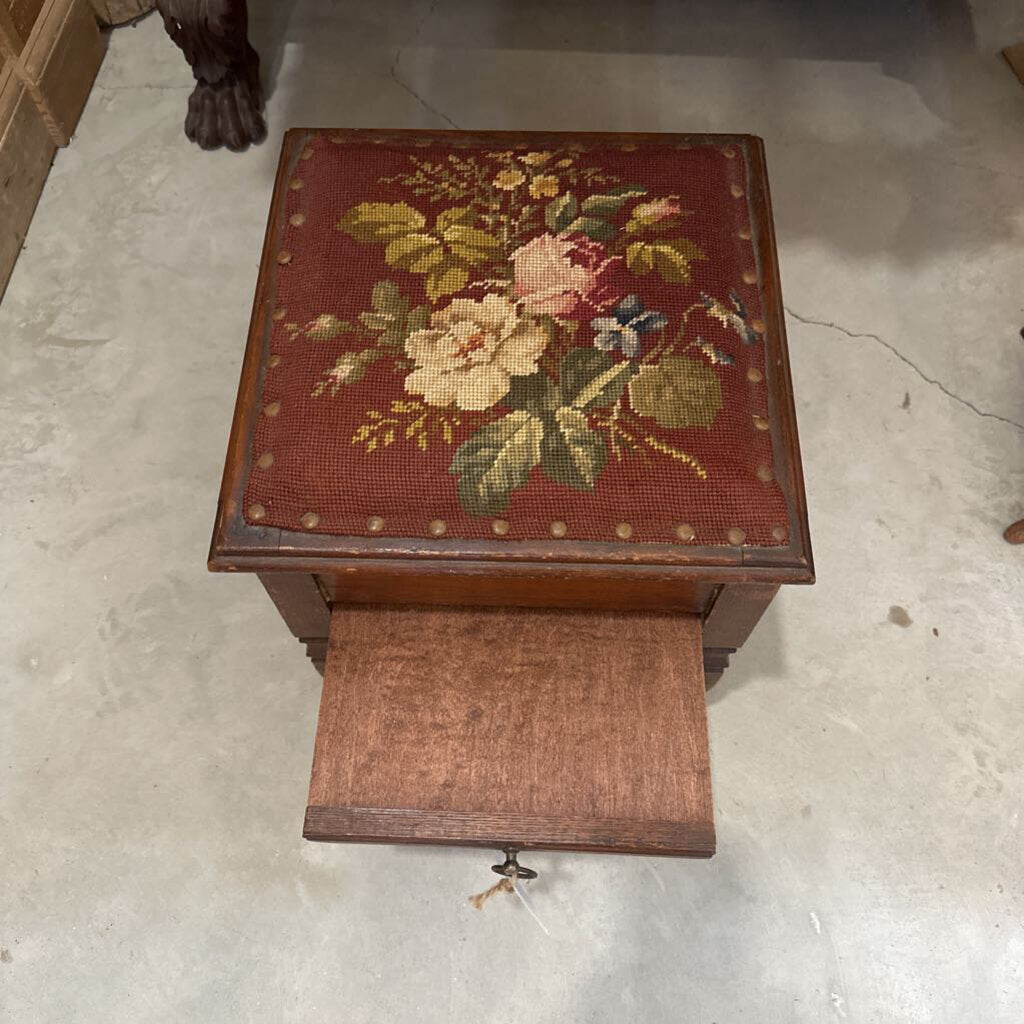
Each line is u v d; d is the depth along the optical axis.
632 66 2.06
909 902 1.37
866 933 1.35
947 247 1.86
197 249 1.85
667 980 1.33
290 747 1.46
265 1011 1.31
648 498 1.02
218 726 1.48
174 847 1.40
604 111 2.01
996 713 1.48
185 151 1.95
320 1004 1.31
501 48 2.08
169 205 1.90
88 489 1.64
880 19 2.10
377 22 2.10
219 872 1.38
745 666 1.51
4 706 1.48
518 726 1.08
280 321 1.13
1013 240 1.86
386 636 1.13
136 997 1.31
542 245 1.16
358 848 1.40
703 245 1.17
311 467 1.03
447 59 2.06
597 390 1.06
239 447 1.08
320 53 2.06
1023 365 1.75
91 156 1.95
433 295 1.12
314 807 1.04
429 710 1.09
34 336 1.77
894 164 1.95
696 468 1.03
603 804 1.05
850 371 1.75
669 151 1.25
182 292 1.81
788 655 1.52
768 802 1.43
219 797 1.43
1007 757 1.45
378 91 2.02
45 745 1.46
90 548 1.60
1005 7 2.09
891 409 1.71
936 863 1.39
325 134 1.28
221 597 1.57
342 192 1.20
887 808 1.42
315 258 1.16
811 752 1.46
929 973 1.33
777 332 1.15
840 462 1.67
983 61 2.05
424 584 1.10
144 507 1.63
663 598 1.12
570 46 2.08
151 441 1.68
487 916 1.36
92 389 1.72
